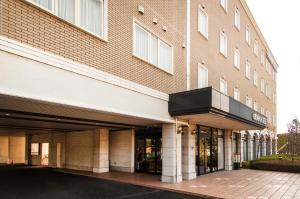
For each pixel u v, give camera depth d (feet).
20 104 28.17
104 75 30.12
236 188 40.78
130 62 35.45
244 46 86.99
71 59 26.68
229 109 44.96
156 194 36.45
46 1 24.89
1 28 20.75
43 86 23.18
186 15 50.34
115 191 38.22
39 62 22.93
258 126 62.49
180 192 37.76
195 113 40.42
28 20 22.79
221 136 67.77
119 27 33.86
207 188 40.06
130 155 59.11
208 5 59.82
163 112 41.50
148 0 40.32
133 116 35.24
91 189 39.70
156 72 40.81
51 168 68.95
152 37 41.09
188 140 48.52
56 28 25.31
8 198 34.30
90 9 30.17
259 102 104.88
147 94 37.73
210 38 60.08
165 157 44.52
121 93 32.76
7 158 95.40
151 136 56.44
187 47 49.34
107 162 60.44
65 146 69.72
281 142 150.20
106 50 31.40
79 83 26.86
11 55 20.84
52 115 37.91
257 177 54.08
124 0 35.12
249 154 88.63
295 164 64.90
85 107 27.43
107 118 40.60
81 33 28.09
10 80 20.68
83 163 63.82
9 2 21.42
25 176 53.83
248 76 91.45
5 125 54.44
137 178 49.37
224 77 67.26
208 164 59.82
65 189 39.75
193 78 51.24
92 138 61.72
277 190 39.96
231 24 74.90
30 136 85.40
